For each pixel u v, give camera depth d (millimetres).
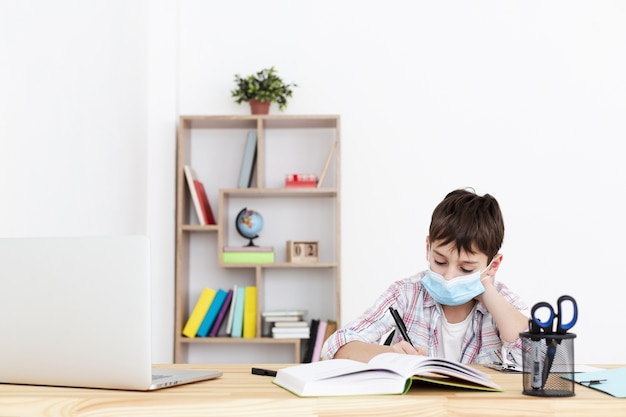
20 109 2254
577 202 3992
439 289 1784
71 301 1332
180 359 3760
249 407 1172
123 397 1207
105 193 3133
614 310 3943
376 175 4020
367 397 1182
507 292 1999
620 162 4004
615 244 3973
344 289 3969
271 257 3824
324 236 4035
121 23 3381
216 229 3805
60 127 2594
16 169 2227
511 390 1301
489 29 4066
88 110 2902
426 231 3994
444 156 4020
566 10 4062
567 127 4020
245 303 3814
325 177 4047
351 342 1749
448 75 4051
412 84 4051
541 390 1223
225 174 4086
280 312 3773
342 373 1232
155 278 3863
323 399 1173
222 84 4074
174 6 4012
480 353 1938
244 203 4055
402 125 4031
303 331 3734
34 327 1359
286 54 4070
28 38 2314
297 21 4082
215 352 3965
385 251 3986
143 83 3836
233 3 4094
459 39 4066
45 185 2461
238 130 4098
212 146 4094
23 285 1369
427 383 1336
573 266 3963
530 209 3988
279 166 4074
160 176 3932
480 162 4012
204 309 3807
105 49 3127
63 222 2623
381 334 1944
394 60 4059
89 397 1198
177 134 3977
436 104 4039
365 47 4066
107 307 1309
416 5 4082
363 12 4078
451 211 1772
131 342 1292
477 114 4031
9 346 1381
